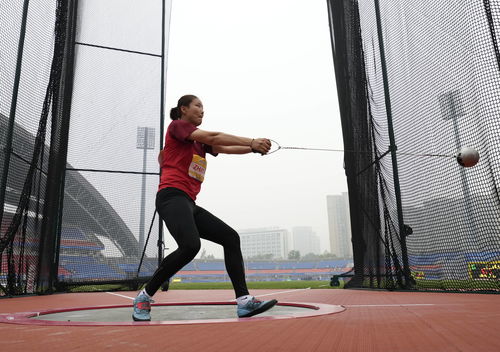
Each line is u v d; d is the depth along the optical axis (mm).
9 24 4875
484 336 1085
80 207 6824
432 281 4426
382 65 5355
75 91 7215
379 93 5477
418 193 4621
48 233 5895
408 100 4848
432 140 4410
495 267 3762
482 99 3729
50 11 5891
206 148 2299
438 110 4305
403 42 5000
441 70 4281
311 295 4367
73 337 1200
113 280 6688
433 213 4410
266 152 2033
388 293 4422
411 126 4773
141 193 7184
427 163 4484
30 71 5277
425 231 4520
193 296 5113
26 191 5113
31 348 997
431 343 987
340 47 7098
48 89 5715
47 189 5801
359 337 1126
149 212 7148
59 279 6434
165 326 1483
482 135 3760
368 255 5781
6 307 3309
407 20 4910
